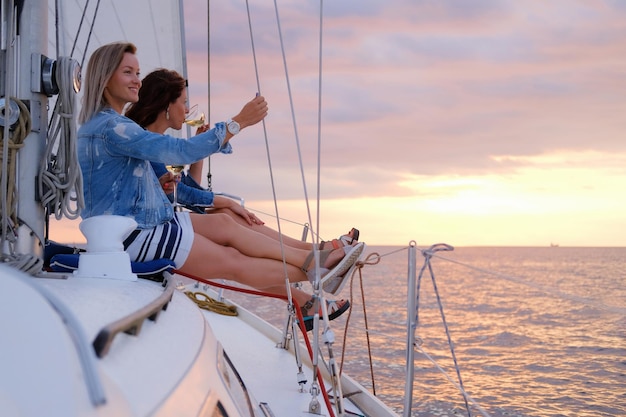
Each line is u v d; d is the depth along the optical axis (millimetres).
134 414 1152
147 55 6762
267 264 3549
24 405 1001
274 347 4656
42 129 2488
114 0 6469
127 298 1744
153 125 3766
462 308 59844
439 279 107125
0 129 2328
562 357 33031
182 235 3316
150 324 1671
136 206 3211
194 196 4098
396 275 108938
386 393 19672
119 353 1327
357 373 21797
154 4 6719
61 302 1105
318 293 2873
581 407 22078
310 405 3311
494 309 59750
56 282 1933
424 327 44750
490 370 28609
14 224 2389
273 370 4078
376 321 36812
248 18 3299
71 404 992
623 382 26156
